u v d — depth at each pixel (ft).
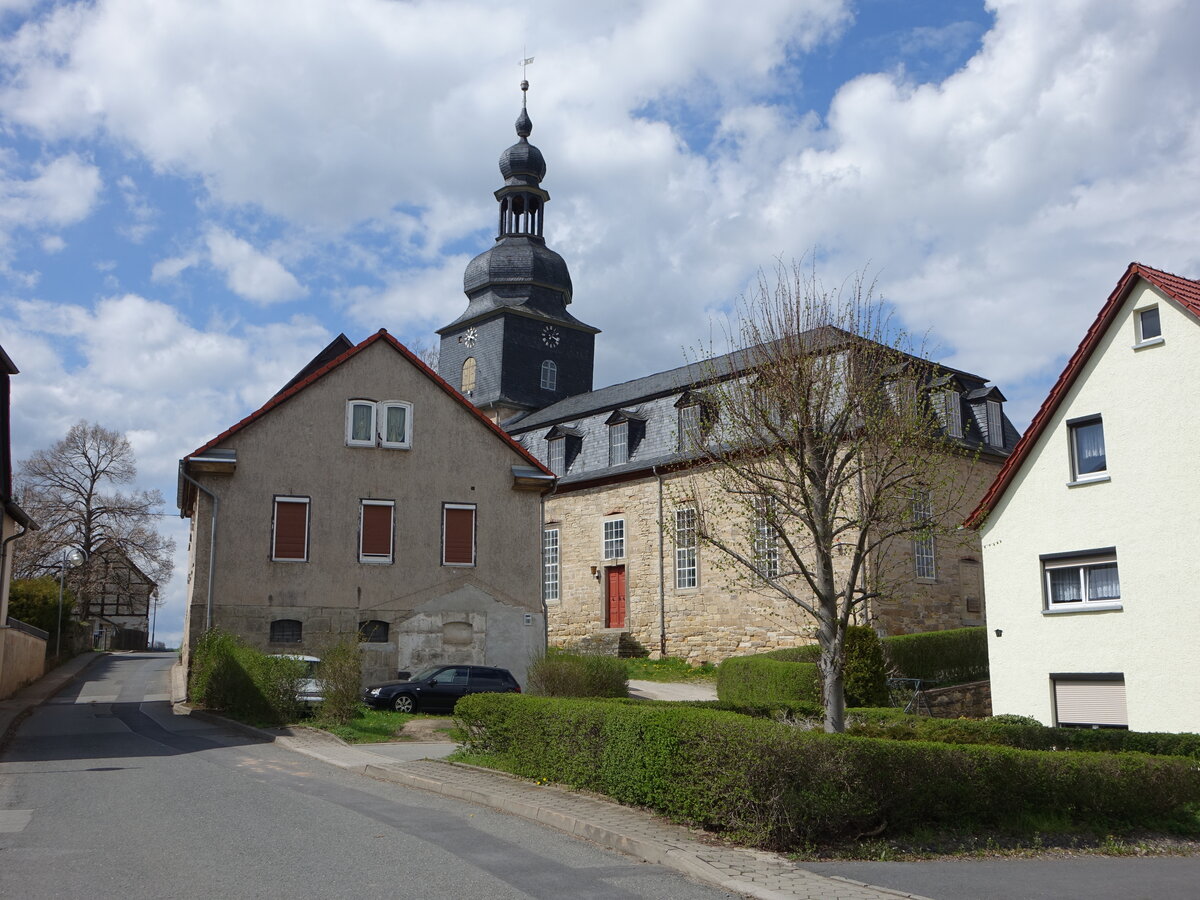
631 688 103.40
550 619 141.90
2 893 25.93
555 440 147.33
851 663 77.46
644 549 129.18
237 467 92.63
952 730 54.75
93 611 252.01
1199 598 61.82
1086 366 69.56
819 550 49.49
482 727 52.60
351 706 71.61
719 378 54.03
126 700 102.99
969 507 107.55
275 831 34.50
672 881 28.91
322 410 96.12
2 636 102.17
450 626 96.27
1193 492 62.80
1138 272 66.54
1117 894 29.27
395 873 28.55
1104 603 67.05
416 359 99.71
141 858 30.14
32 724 78.07
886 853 33.37
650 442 133.18
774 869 30.12
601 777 41.29
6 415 97.14
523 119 201.36
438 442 99.14
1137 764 41.01
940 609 106.32
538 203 201.05
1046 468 71.00
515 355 189.88
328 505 94.58
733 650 115.65
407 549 96.27
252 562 91.56
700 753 35.09
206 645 88.28
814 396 50.83
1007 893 28.73
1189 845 39.34
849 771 34.27
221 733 70.59
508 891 26.86
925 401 53.31
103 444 206.69
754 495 53.42
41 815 37.73
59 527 197.57
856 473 50.60
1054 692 69.21
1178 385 64.28
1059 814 39.32
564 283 197.88
